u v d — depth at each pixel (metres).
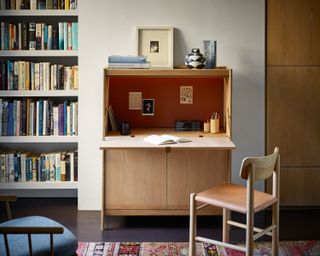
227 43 3.89
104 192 3.54
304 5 3.91
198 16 3.87
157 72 3.55
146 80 4.00
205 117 4.03
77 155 3.99
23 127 3.93
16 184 3.95
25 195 4.30
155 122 4.04
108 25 3.87
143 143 3.37
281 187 4.04
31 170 3.97
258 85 3.93
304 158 4.02
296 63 3.95
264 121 3.96
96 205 3.98
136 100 4.02
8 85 3.92
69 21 4.19
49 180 3.98
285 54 3.94
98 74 3.89
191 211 2.85
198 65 3.62
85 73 3.89
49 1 3.93
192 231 2.84
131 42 3.88
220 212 3.60
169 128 4.03
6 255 2.06
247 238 2.63
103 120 3.55
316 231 3.51
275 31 3.92
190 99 4.02
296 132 4.00
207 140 3.50
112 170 3.53
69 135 3.96
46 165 3.97
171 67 3.85
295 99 3.97
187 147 3.25
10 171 3.95
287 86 3.96
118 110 4.02
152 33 3.87
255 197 2.84
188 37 3.89
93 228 3.56
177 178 3.54
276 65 3.95
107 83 3.70
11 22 4.16
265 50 3.94
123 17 3.86
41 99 4.10
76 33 3.93
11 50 3.91
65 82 3.95
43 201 4.22
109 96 4.00
